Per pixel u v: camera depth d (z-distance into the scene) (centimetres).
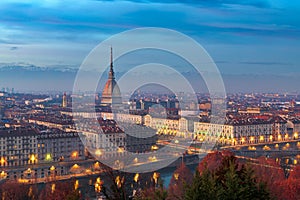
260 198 5444
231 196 5328
